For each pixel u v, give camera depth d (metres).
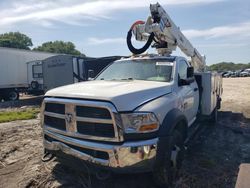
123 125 3.51
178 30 7.05
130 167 3.52
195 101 5.87
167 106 4.05
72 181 4.30
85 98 3.71
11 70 20.30
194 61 9.11
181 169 4.77
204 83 6.74
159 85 4.38
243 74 65.88
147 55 5.72
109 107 3.49
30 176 4.54
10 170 4.91
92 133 3.66
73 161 3.93
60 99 3.97
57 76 16.39
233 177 4.51
